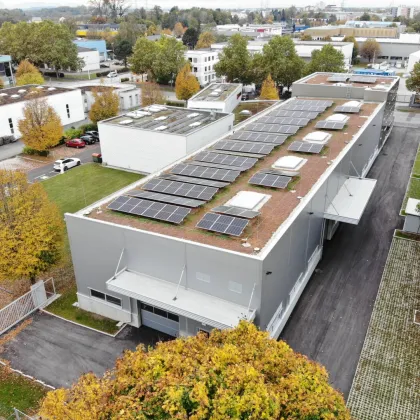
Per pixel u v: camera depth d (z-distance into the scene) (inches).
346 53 4345.5
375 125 1866.4
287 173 1210.6
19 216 1050.1
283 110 1915.6
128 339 995.3
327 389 551.8
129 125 1935.3
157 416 513.0
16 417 789.9
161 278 959.0
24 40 4109.3
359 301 1112.2
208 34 5940.0
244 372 530.6
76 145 2311.8
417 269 1241.4
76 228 1011.9
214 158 1357.0
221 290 888.3
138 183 1214.3
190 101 2432.3
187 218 1007.0
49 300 1132.5
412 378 878.4
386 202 1663.4
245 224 937.5
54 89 2701.8
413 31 7795.3
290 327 1026.1
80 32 6830.7
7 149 2285.9
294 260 1031.0
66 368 914.1
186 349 616.4
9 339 997.8
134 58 3924.7
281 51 3253.0
